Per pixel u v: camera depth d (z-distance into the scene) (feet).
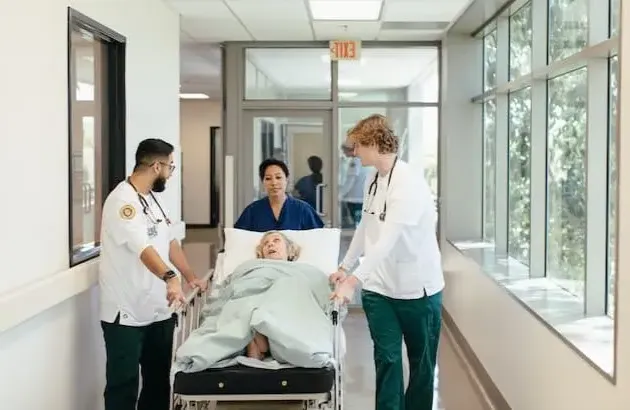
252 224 14.10
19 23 8.80
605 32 10.92
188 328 11.04
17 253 8.77
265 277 10.94
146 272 10.64
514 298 12.62
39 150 9.46
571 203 13.10
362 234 11.64
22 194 8.91
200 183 47.32
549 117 14.66
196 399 9.08
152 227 10.81
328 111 23.06
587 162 11.06
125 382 10.65
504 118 18.08
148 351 11.32
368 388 15.28
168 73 17.30
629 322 7.19
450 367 17.01
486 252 18.42
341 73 22.94
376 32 20.95
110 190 13.38
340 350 10.11
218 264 13.10
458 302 19.29
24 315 8.56
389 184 10.77
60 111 10.23
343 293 10.13
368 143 10.76
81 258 11.28
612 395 7.65
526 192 16.47
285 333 9.16
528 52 16.08
